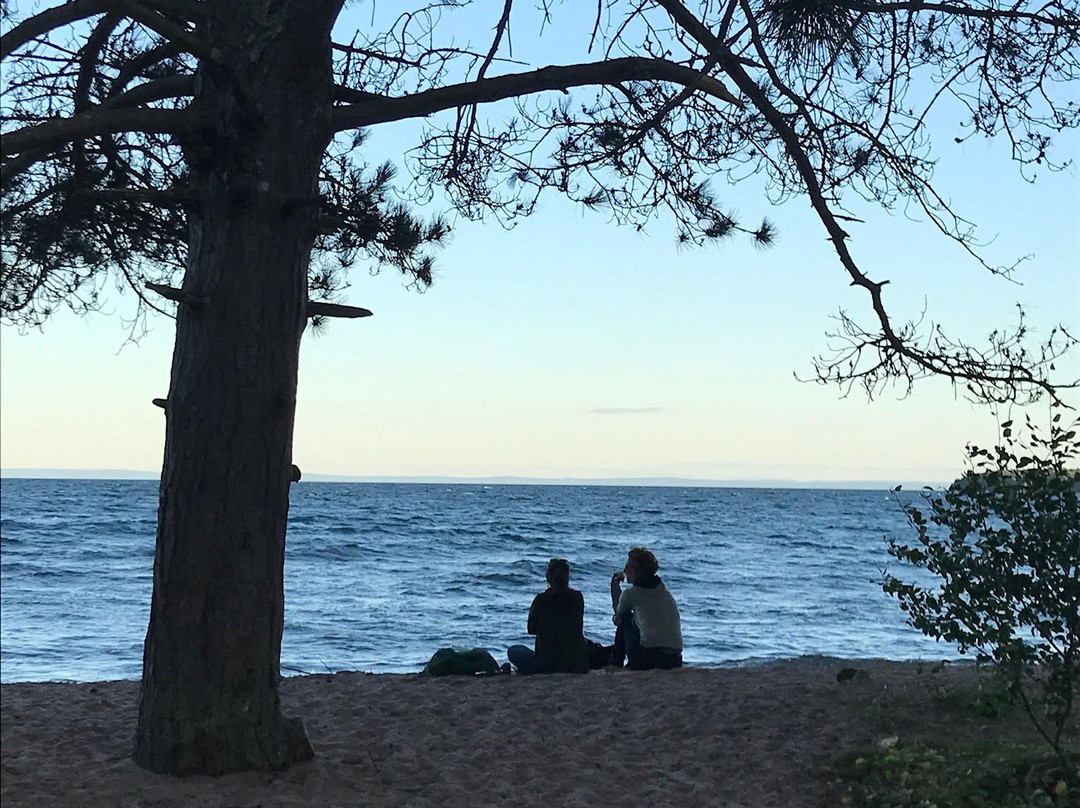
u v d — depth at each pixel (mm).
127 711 7707
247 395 5871
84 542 47469
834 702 7840
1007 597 5836
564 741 7121
